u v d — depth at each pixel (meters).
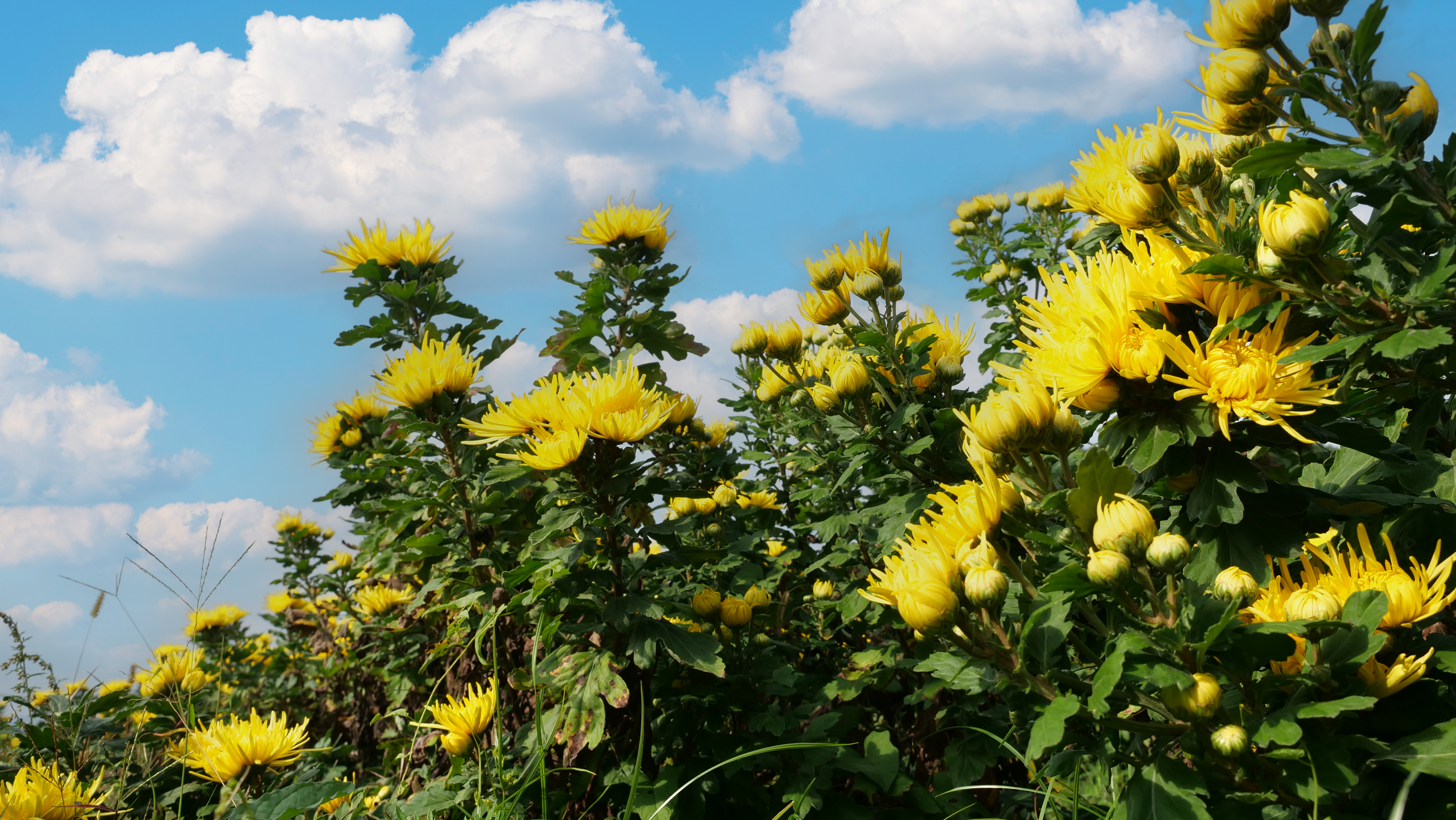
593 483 2.54
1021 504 1.50
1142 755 1.49
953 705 2.74
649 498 2.60
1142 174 1.51
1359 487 1.71
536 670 2.43
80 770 3.05
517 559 3.32
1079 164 1.82
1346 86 1.40
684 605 2.91
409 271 3.93
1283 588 1.52
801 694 3.15
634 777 1.99
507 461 3.39
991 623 1.33
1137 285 1.48
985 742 2.55
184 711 3.18
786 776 2.71
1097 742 1.42
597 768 2.61
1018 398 1.46
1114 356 1.44
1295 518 1.61
